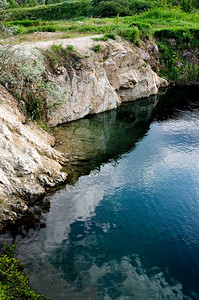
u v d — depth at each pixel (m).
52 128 16.16
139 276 7.56
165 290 7.20
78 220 9.41
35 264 7.59
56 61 16.61
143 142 15.82
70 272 7.46
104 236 8.86
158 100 24.25
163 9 40.75
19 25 27.14
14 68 14.62
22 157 10.39
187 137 16.55
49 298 6.62
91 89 18.55
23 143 11.19
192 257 8.29
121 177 12.12
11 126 11.41
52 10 41.25
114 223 9.44
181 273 7.75
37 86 14.80
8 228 8.77
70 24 28.17
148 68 24.98
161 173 12.63
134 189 11.37
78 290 6.97
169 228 9.40
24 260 7.68
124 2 39.84
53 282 7.12
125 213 9.95
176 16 38.97
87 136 15.88
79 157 13.36
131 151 14.62
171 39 31.69
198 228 9.48
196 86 29.27
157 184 11.81
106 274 7.53
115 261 7.96
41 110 15.29
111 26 26.27
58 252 8.09
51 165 11.73
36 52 15.72
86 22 29.17
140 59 23.48
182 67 30.73
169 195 11.11
